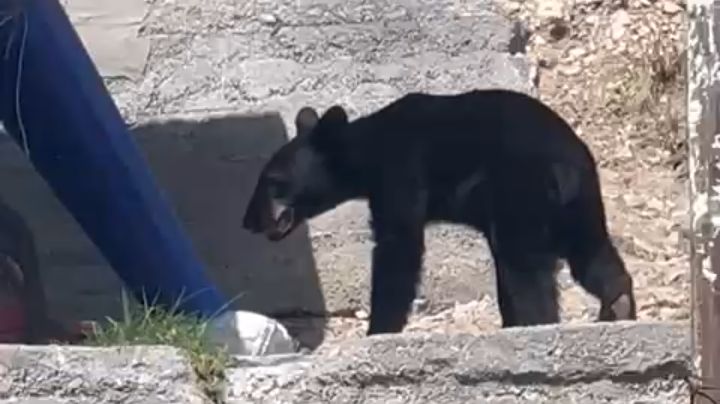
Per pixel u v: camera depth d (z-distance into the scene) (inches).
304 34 531.2
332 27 531.5
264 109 520.4
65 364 274.4
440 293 484.7
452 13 533.0
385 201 458.6
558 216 444.1
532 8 545.6
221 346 309.6
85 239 498.6
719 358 269.0
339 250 495.8
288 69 526.6
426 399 281.4
